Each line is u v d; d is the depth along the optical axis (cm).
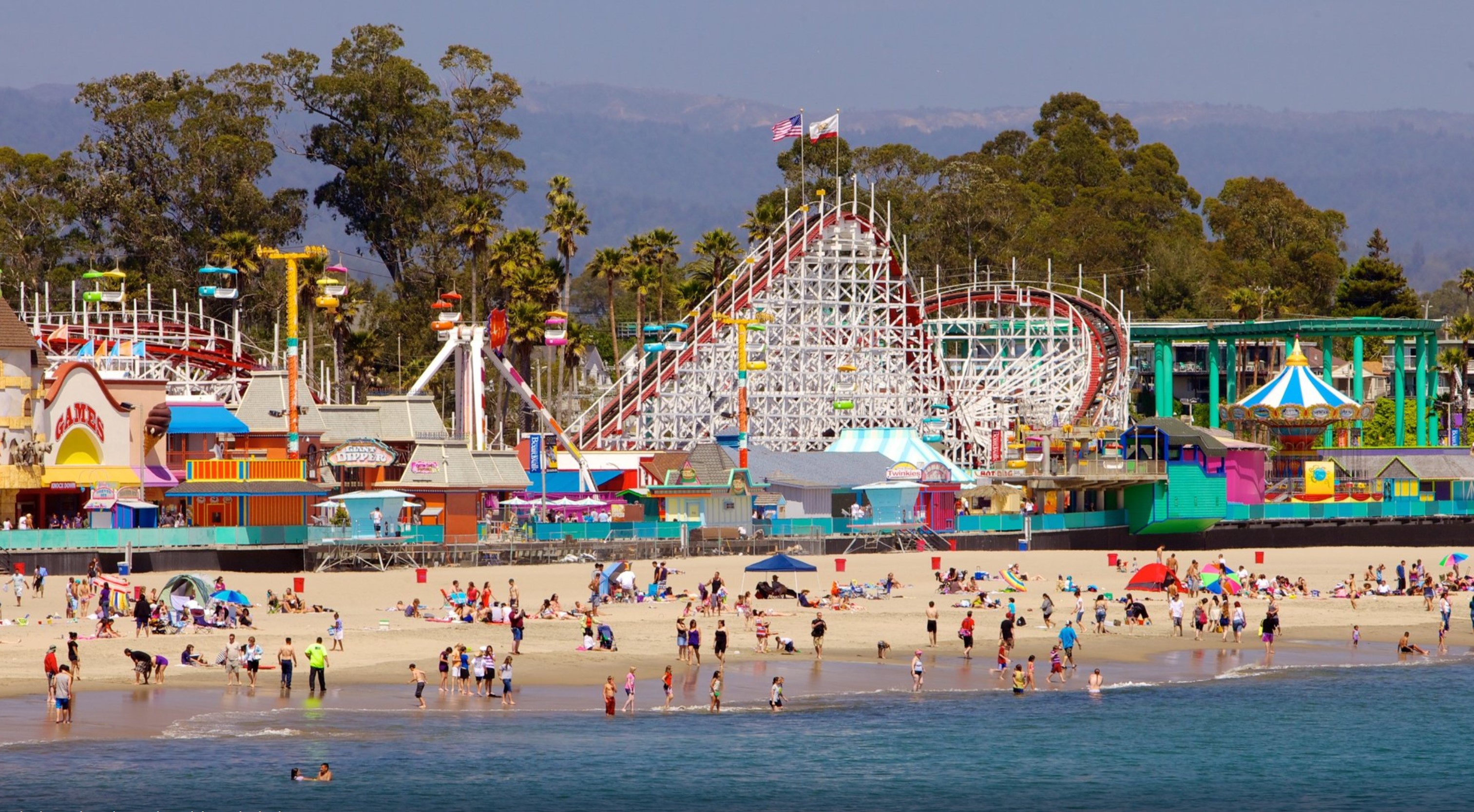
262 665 8706
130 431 13425
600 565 11350
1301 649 10619
